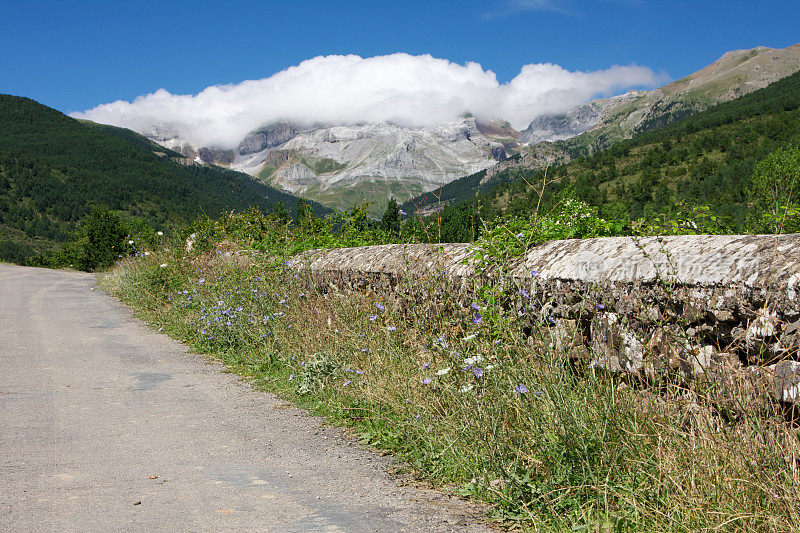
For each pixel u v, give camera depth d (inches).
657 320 112.7
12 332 349.7
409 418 147.3
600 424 107.2
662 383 112.3
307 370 204.5
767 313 92.9
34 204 7632.9
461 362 140.9
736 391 94.3
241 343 276.1
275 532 95.9
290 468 131.6
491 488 110.1
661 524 87.4
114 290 573.6
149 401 195.5
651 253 117.4
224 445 148.5
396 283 211.5
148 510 104.7
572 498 101.0
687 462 92.8
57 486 117.0
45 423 167.6
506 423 120.0
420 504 110.7
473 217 197.2
